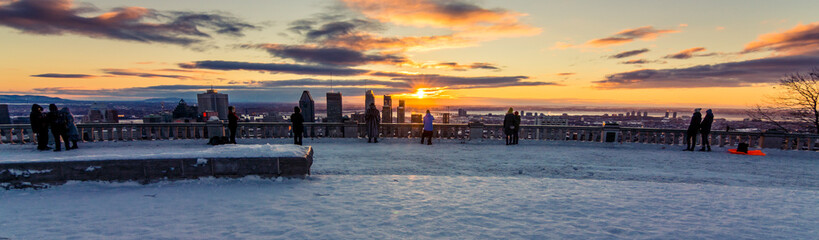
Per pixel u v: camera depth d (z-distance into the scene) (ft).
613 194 19.15
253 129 53.98
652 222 14.40
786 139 45.03
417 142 52.21
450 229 13.37
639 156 38.78
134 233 12.78
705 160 36.32
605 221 14.47
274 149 22.81
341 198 17.87
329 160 34.47
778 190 20.54
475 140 54.29
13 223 13.88
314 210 15.70
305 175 22.39
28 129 45.62
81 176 20.01
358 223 13.97
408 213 15.35
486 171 29.63
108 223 13.88
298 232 12.91
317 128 56.18
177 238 12.30
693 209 16.34
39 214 15.08
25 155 36.09
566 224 14.07
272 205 16.52
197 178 21.29
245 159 21.59
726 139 48.83
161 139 50.93
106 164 20.26
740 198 18.45
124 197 17.92
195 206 16.33
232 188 20.01
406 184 21.36
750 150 42.47
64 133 40.01
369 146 47.11
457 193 19.12
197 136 52.37
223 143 46.19
